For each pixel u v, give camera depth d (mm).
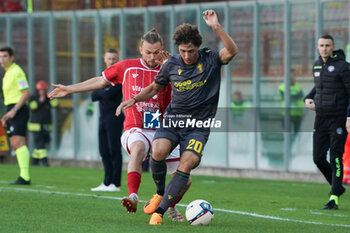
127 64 21703
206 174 44812
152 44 21312
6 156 52156
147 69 21656
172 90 19859
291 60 41469
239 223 21109
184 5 44938
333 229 20188
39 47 51250
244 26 43000
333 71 26047
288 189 34938
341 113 26125
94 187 33719
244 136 43344
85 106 49188
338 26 39562
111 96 30875
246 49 43062
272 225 20875
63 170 45469
